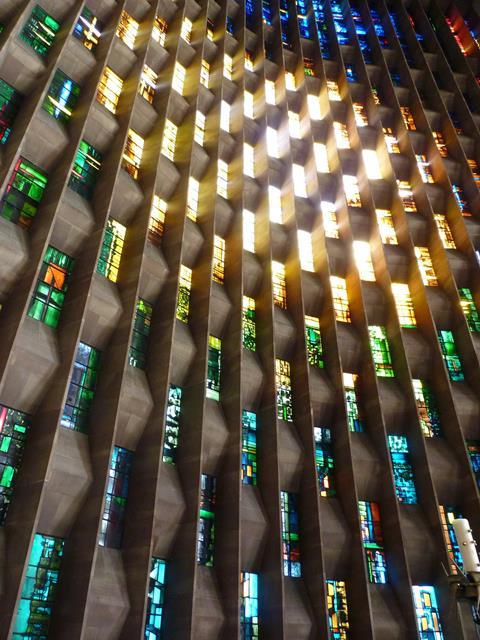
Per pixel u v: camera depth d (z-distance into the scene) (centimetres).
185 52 2752
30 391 1485
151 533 1473
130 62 2372
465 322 2384
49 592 1330
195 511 1602
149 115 2323
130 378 1725
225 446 1831
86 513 1435
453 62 3622
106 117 2105
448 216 2791
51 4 2158
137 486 1583
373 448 2080
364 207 2761
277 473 1834
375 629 1725
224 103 2825
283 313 2303
